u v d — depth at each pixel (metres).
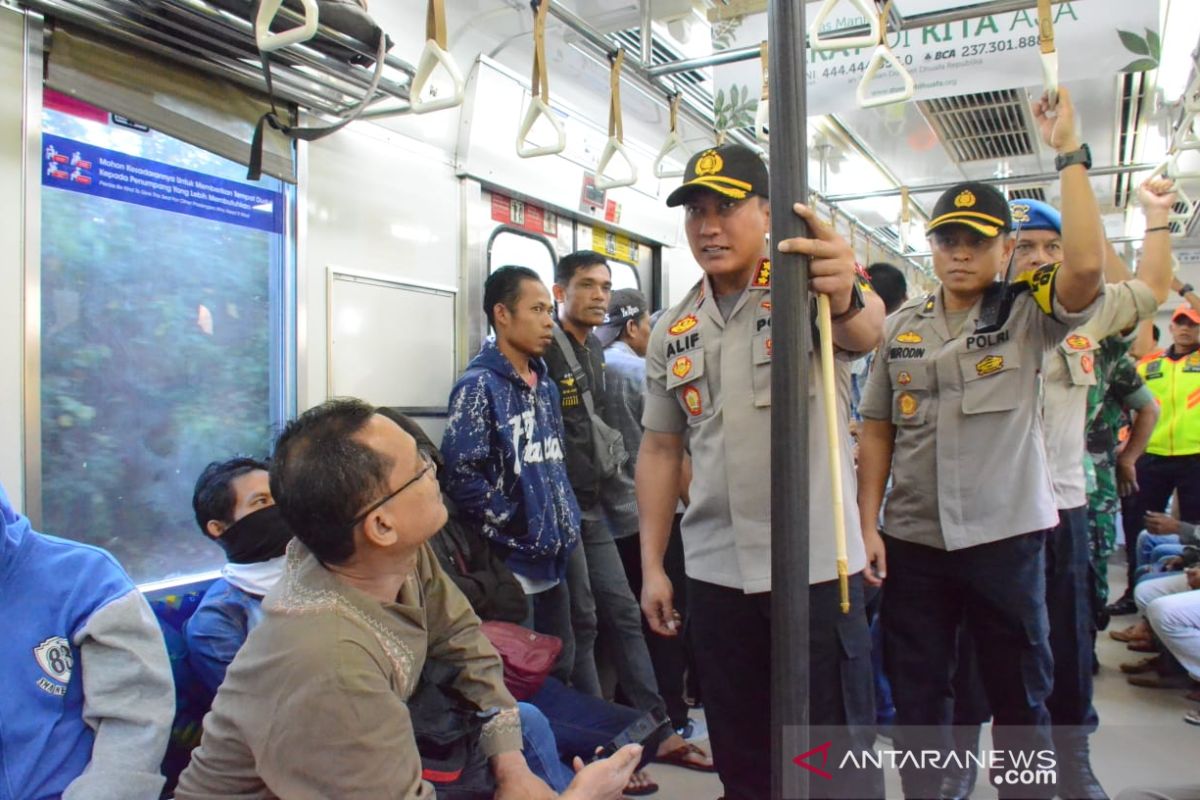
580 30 2.34
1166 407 4.95
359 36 2.04
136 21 1.88
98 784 1.45
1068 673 2.26
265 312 2.44
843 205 6.09
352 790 1.24
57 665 1.52
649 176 4.37
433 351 3.02
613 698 3.52
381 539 1.30
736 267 1.43
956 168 5.37
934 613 2.00
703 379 1.51
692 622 1.57
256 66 2.14
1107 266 2.70
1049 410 2.34
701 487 1.53
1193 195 5.95
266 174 2.35
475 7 2.95
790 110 0.88
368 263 2.74
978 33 2.82
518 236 3.53
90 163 1.99
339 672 1.23
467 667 1.66
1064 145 1.53
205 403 2.28
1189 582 3.36
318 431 1.31
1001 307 1.89
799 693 0.86
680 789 2.71
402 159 2.86
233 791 1.35
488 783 1.62
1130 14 2.67
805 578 0.87
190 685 1.98
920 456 1.99
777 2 0.89
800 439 0.87
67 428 1.96
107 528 2.05
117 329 2.06
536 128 3.42
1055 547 2.29
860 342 1.28
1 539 1.49
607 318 3.69
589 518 3.08
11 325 1.81
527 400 2.69
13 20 1.77
